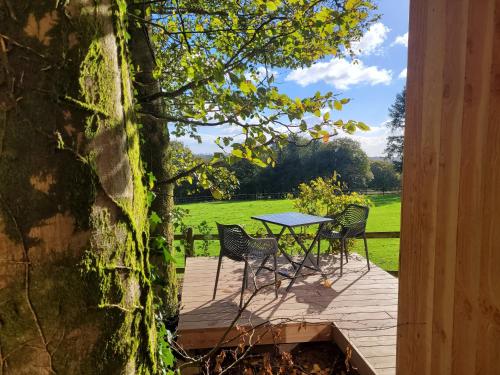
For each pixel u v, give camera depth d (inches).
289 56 109.2
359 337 112.4
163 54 130.0
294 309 132.3
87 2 28.4
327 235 174.9
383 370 95.2
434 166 50.8
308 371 110.2
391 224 460.8
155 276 69.7
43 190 26.2
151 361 36.9
